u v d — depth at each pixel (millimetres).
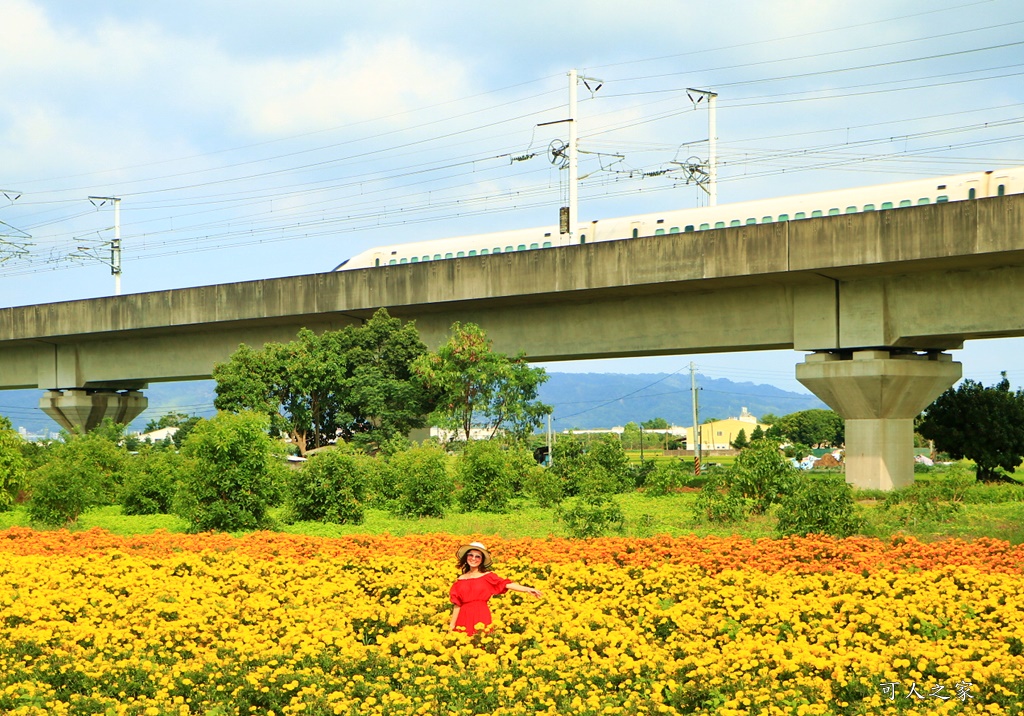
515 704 9414
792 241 32219
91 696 9883
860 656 10352
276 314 43875
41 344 55062
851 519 19391
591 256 36500
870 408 33875
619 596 13484
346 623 12414
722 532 21609
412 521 25281
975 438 39469
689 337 37562
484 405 39062
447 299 39906
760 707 9156
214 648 11539
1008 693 9312
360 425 41656
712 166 53875
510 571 15836
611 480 32094
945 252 29484
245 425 23938
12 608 12953
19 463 29297
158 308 47000
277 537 20328
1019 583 13766
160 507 28766
